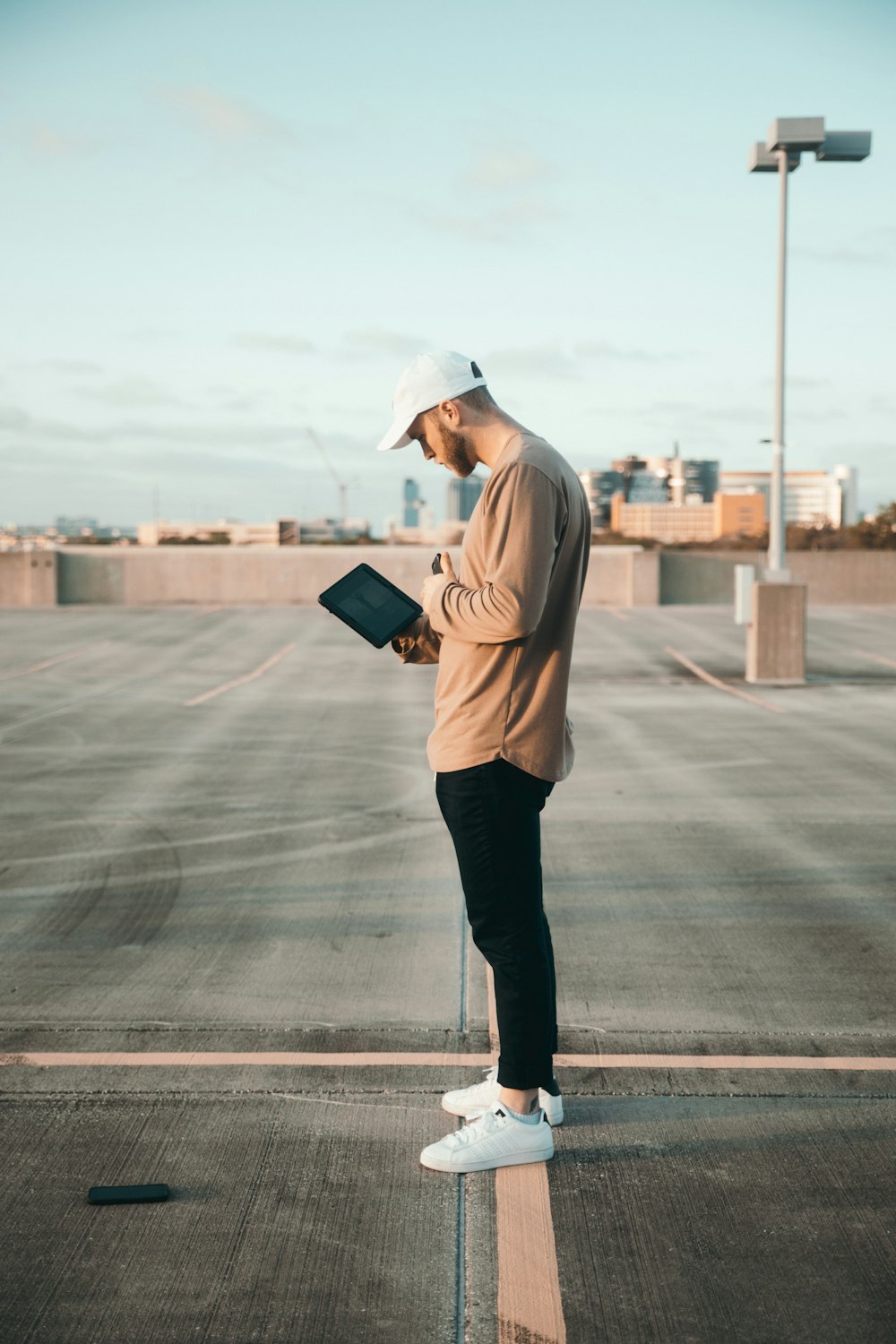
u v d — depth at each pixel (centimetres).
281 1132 293
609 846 613
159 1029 362
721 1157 280
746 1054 343
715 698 1290
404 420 270
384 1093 316
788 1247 242
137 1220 251
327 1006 383
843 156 1482
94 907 500
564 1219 253
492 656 262
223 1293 226
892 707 1217
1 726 1073
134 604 2892
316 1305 222
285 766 870
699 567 2911
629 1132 294
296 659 1692
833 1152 282
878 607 2673
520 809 268
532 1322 218
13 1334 213
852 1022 368
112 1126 295
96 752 933
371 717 1139
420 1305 223
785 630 1438
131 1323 216
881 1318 219
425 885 538
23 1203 258
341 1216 254
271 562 2906
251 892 526
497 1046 349
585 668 1585
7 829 657
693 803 727
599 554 2850
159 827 662
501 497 250
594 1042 352
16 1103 308
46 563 2831
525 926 272
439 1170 272
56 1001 386
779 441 1488
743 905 503
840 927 470
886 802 730
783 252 1502
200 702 1243
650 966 423
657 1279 231
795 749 946
